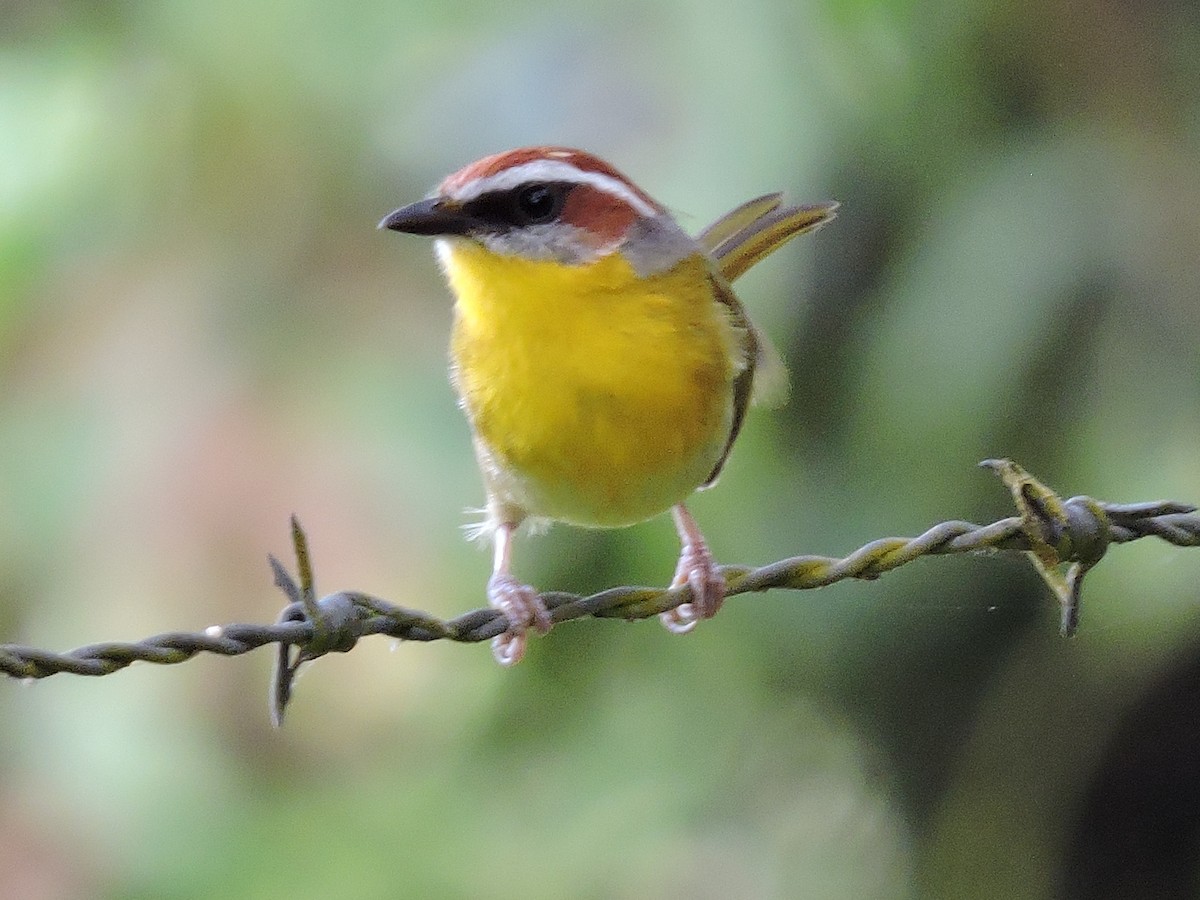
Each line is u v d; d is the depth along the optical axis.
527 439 7.35
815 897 12.78
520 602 7.42
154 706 10.97
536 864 11.99
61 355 11.16
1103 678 11.44
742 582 6.97
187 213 11.32
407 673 11.73
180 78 11.30
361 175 11.30
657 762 12.35
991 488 10.20
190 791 11.04
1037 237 10.19
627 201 7.26
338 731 11.66
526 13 11.37
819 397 10.74
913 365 10.27
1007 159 10.47
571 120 11.10
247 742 11.29
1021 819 11.75
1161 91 10.39
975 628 11.62
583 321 7.13
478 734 11.92
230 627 5.83
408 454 10.55
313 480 10.55
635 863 12.27
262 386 10.89
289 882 11.07
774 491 10.83
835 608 11.55
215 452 10.66
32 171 11.37
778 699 12.12
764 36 10.45
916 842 12.41
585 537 11.12
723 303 7.88
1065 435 10.26
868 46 10.45
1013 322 10.09
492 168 7.17
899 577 11.42
